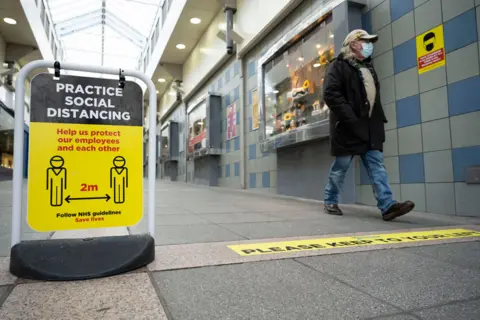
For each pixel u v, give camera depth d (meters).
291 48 6.80
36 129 1.87
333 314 1.34
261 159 8.41
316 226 3.33
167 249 2.35
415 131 4.46
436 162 4.16
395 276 1.80
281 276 1.80
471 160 3.77
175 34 12.84
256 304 1.44
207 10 11.05
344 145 3.82
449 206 4.00
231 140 10.31
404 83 4.64
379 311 1.37
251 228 3.21
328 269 1.92
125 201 2.01
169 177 17.64
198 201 5.93
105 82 2.03
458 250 2.36
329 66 3.88
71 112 1.94
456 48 3.95
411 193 4.50
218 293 1.56
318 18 5.82
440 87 4.13
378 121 3.79
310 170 6.36
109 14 16.53
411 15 4.54
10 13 11.80
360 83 3.75
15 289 1.59
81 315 1.32
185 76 15.33
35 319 1.29
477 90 3.72
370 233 2.97
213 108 11.29
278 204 5.42
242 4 9.29
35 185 1.85
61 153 1.90
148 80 2.15
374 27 5.14
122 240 1.96
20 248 1.81
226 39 9.81
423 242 2.61
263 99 7.76
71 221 1.90
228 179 10.49
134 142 2.06
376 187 3.72
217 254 2.22
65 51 19.77
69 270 1.73
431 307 1.41
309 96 6.16
